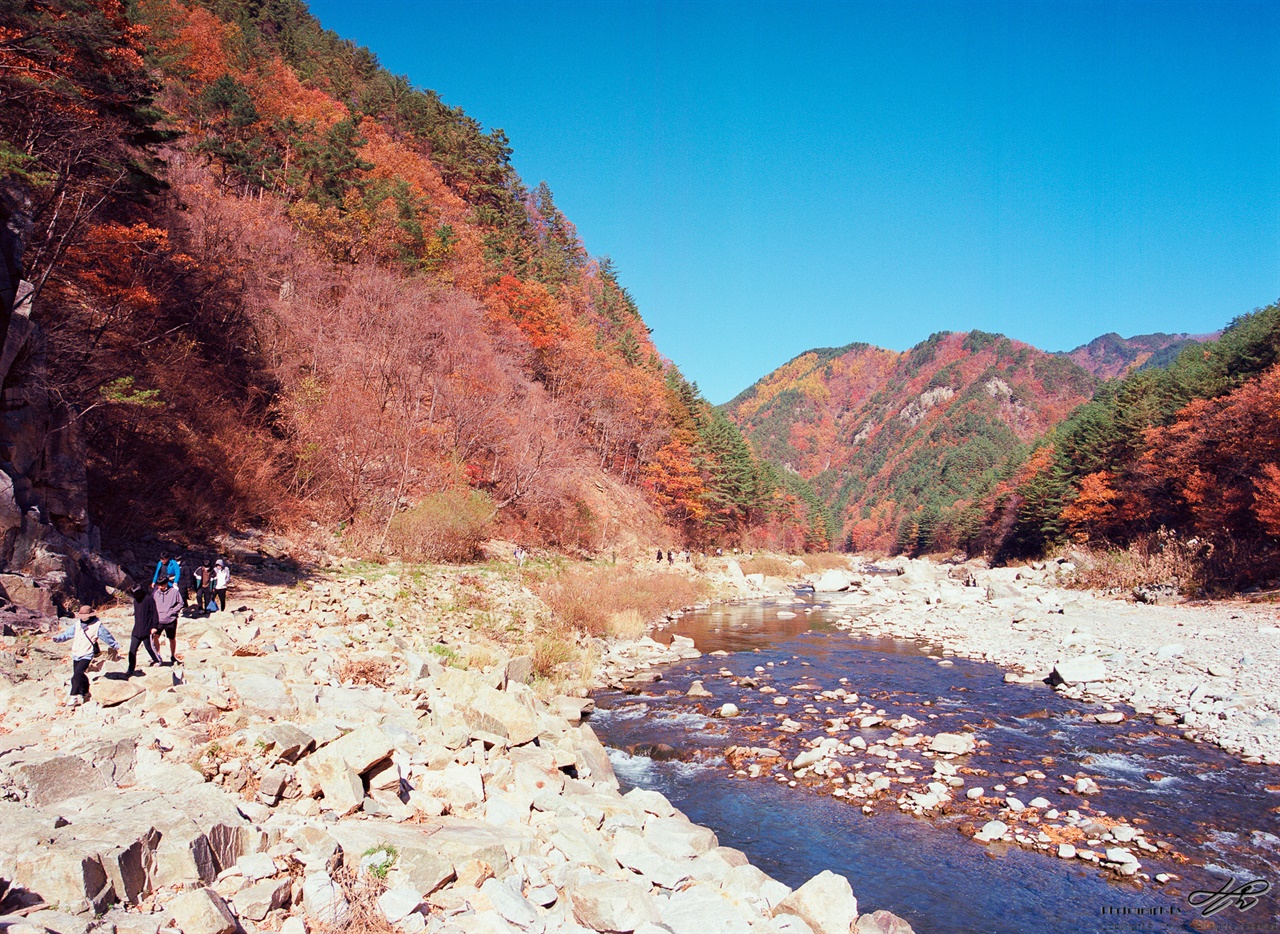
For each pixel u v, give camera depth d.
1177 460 51.97
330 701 10.70
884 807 11.80
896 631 30.50
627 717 17.08
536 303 62.19
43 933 4.70
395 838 7.44
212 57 53.97
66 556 13.91
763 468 106.38
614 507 56.72
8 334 14.08
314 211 44.12
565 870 7.66
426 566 28.05
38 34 17.14
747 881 8.32
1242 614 30.62
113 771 7.69
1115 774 13.20
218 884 6.19
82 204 20.39
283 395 32.12
